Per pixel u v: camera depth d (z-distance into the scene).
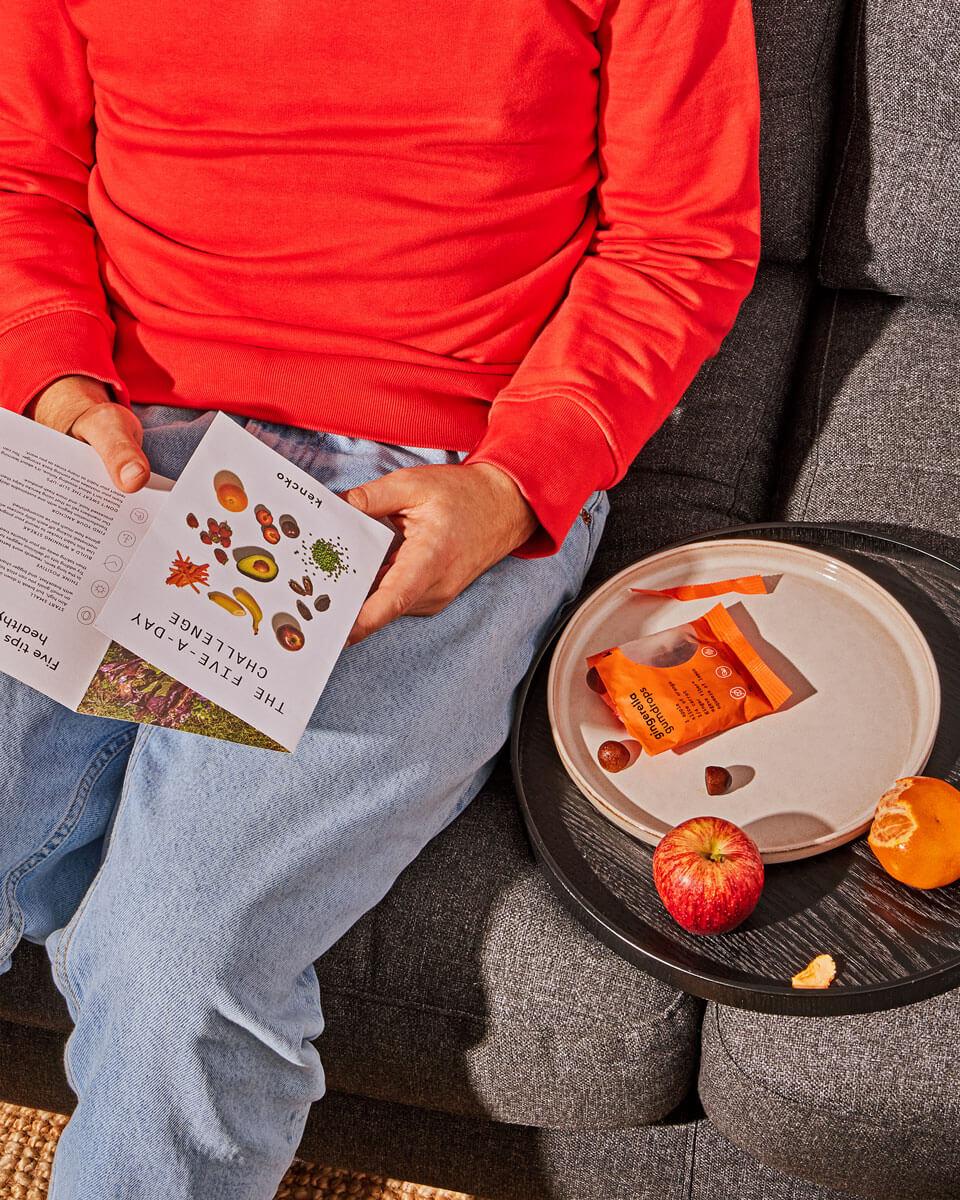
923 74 1.15
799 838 0.84
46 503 0.80
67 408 0.94
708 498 1.17
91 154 1.08
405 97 0.90
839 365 1.27
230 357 0.99
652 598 1.02
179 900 0.79
